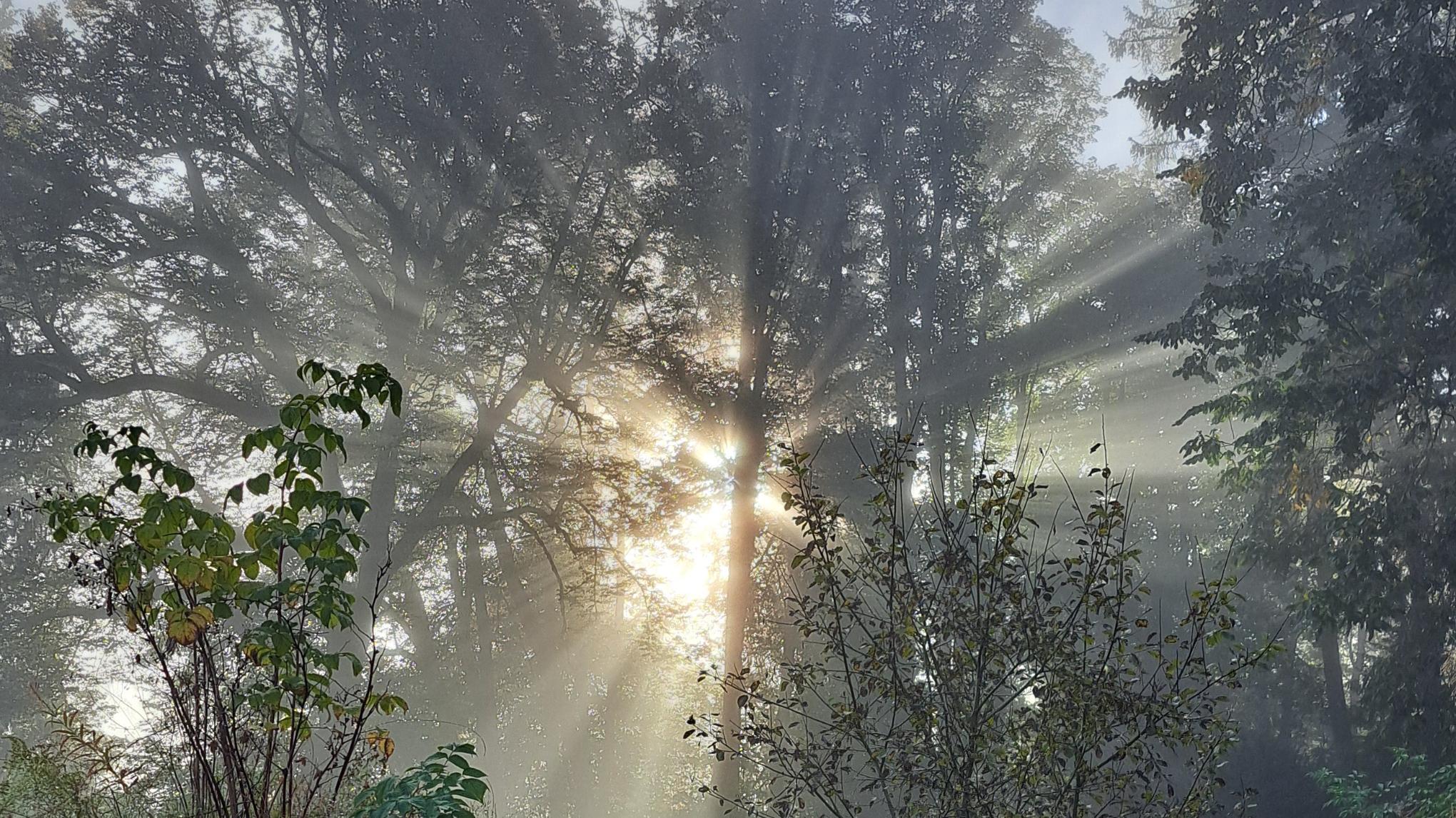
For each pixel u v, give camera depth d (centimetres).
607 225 2978
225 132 2858
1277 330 2044
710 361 2922
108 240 2753
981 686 828
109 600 512
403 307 2928
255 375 3009
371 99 2794
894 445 907
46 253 2683
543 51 2856
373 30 2772
